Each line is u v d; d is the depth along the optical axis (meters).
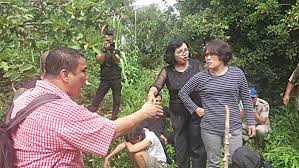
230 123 4.52
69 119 2.61
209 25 7.82
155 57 10.20
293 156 6.09
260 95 7.96
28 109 2.64
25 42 4.32
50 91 2.71
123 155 6.11
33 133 2.60
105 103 7.93
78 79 2.79
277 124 7.04
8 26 4.02
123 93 7.94
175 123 5.19
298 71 6.05
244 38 8.11
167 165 5.66
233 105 4.55
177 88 5.07
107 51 7.01
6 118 2.74
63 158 2.62
